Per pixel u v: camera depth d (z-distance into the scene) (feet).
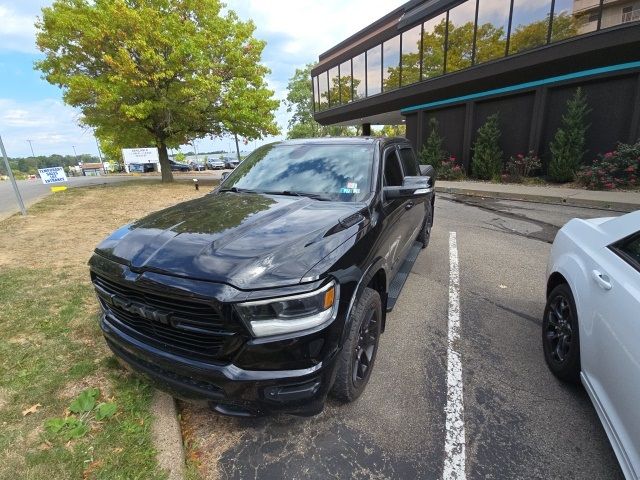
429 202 19.77
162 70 50.80
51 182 36.01
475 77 46.11
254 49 60.85
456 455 7.22
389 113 68.69
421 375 9.60
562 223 25.66
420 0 55.67
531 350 10.70
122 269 7.11
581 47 35.58
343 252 7.31
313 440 7.58
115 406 7.95
